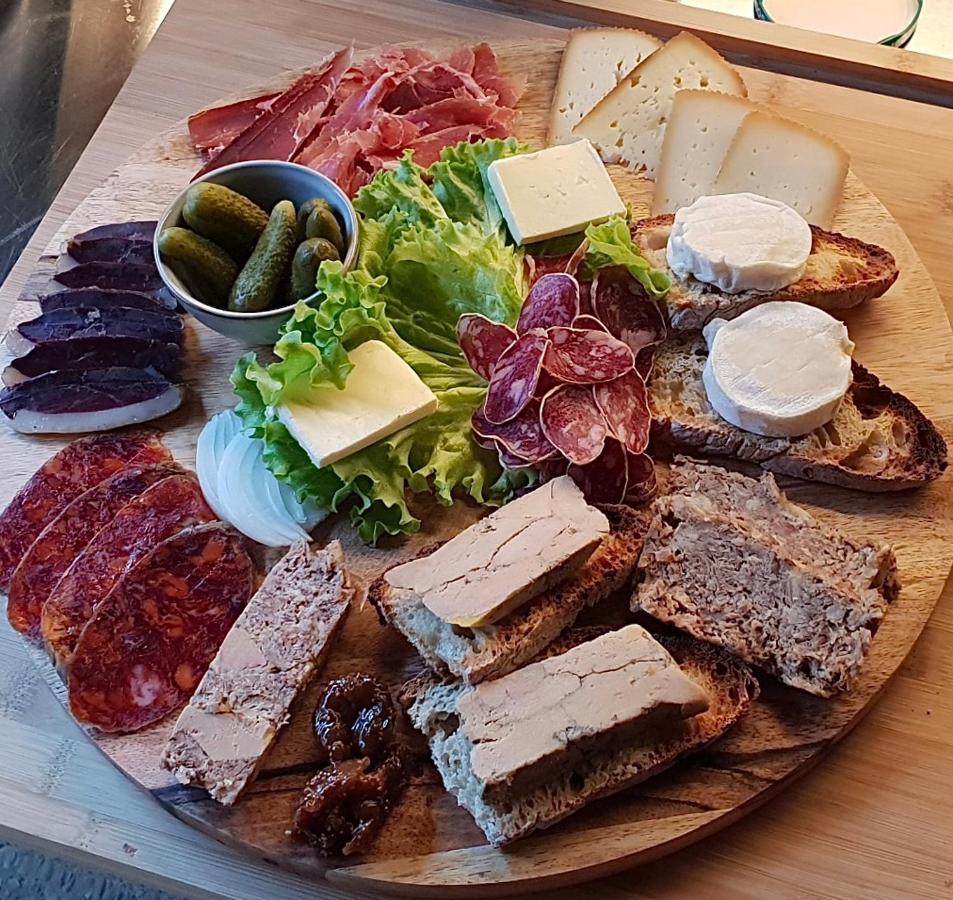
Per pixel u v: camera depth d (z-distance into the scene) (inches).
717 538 13.4
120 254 17.5
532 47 19.9
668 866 12.4
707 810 12.2
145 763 12.8
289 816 12.4
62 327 16.6
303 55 20.4
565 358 14.4
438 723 12.5
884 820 12.6
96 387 16.0
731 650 12.8
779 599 13.0
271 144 18.3
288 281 15.6
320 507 14.7
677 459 14.8
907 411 14.9
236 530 14.5
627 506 14.3
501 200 16.4
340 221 16.2
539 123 19.1
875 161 18.5
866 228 17.2
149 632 13.5
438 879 11.9
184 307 15.9
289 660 13.1
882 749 13.1
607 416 14.1
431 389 15.1
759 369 14.6
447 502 14.5
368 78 19.1
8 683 14.0
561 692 12.1
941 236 17.6
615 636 12.4
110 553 14.3
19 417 15.9
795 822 12.6
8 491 15.6
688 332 16.0
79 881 17.9
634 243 16.5
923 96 19.9
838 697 12.8
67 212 18.8
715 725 12.4
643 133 18.4
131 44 22.7
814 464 14.4
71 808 13.0
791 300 15.6
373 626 13.8
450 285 15.8
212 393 16.2
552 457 14.1
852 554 13.4
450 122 18.6
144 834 12.8
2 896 17.9
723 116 17.7
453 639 12.7
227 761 12.4
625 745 12.2
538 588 13.0
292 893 12.4
